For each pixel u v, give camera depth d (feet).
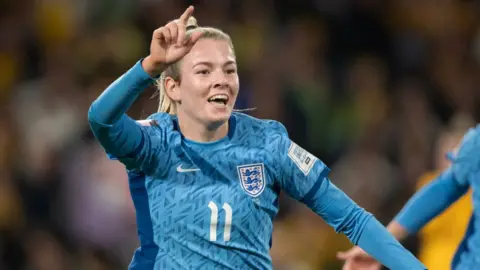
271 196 55.88
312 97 131.13
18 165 118.62
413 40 145.89
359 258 65.05
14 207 116.16
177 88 56.08
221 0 138.62
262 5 141.59
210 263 54.34
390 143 125.59
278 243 108.47
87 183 114.32
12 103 126.93
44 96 126.00
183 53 51.42
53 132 120.98
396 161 124.36
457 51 147.54
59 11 138.62
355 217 56.49
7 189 116.98
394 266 55.93
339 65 139.85
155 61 51.72
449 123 129.80
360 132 128.47
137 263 55.36
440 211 66.28
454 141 88.43
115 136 53.21
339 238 110.93
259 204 55.06
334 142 129.39
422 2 149.59
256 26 138.31
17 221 115.55
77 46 135.64
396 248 56.03
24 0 139.23
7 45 135.23
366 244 56.54
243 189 54.85
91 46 135.44
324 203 56.65
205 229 54.29
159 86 58.59
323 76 137.59
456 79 141.69
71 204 114.52
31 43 136.67
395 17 147.74
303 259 108.68
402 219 66.69
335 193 56.80
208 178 54.90
